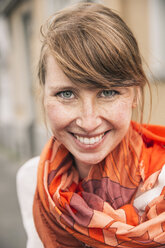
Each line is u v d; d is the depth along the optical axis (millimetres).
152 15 4023
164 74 3830
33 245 1362
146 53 3756
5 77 10359
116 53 960
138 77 1020
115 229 1073
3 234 3143
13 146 8945
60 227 1232
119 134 1050
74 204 1127
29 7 7246
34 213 1302
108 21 1001
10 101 10352
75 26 985
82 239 1145
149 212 1094
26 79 8453
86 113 987
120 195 1142
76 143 1059
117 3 4035
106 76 956
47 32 1052
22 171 1427
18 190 1449
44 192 1230
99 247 1121
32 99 8250
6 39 9273
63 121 1020
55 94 1016
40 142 6555
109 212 1107
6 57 9836
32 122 7191
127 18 4109
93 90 973
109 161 1151
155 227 1063
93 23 984
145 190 1147
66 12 1053
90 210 1104
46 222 1270
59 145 1276
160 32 4039
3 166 6785
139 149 1185
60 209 1162
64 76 978
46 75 1049
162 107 3855
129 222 1097
